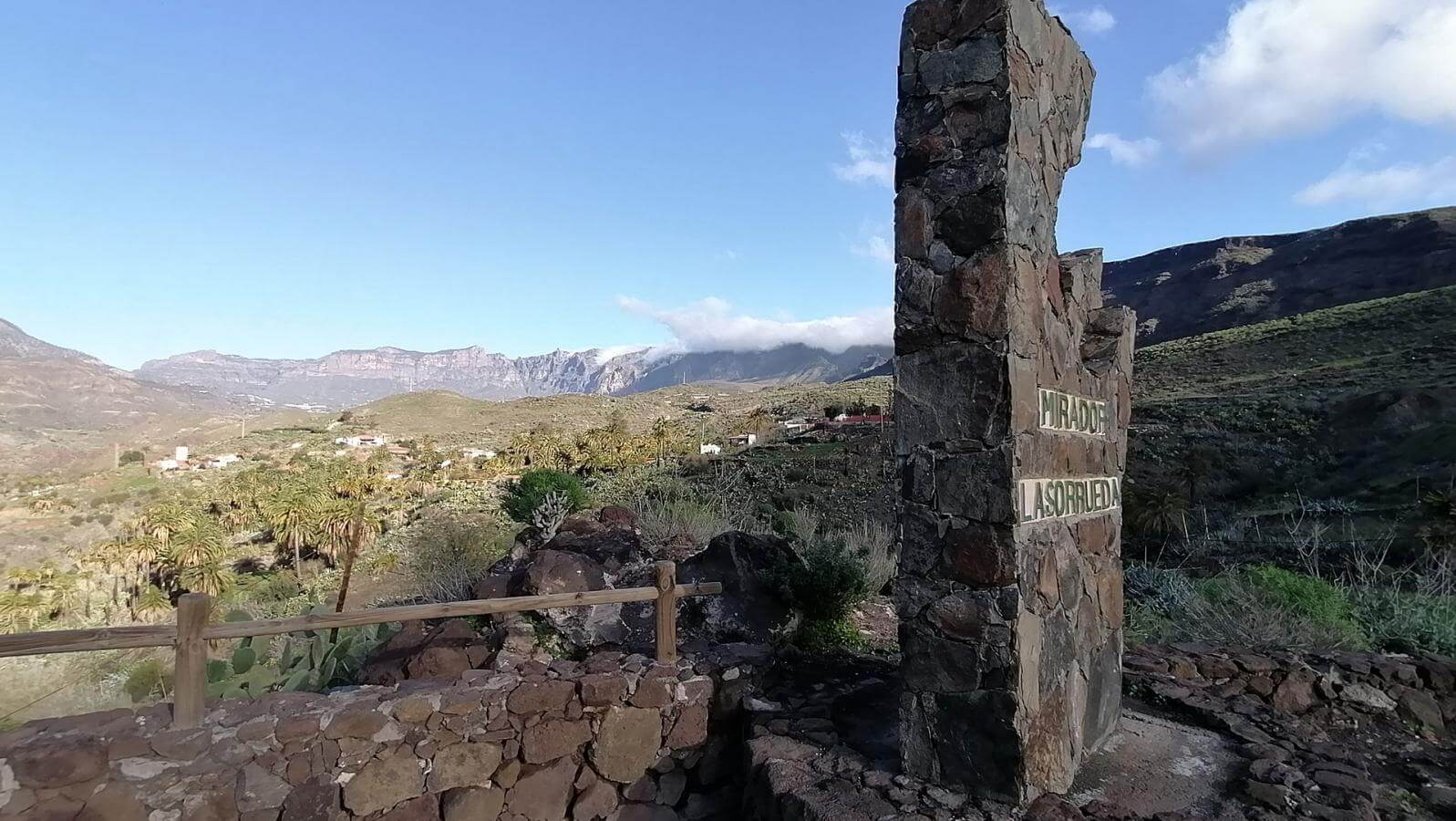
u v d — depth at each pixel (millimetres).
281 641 5840
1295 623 6262
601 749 4402
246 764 3752
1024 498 3494
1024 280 3602
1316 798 3453
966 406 3537
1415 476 26266
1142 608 8430
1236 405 43906
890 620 7008
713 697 4684
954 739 3535
